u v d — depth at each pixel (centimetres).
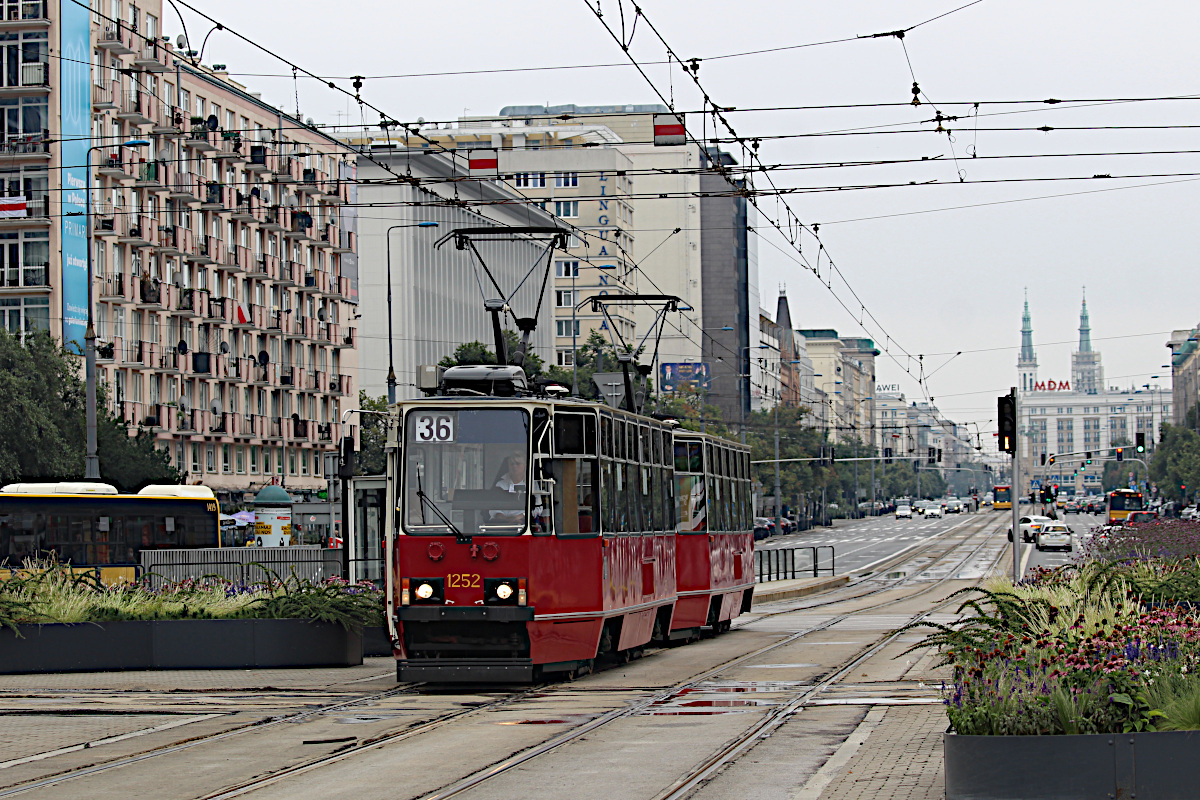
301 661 3859
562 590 3319
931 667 3512
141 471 9144
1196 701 1712
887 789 1891
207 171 11750
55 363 8525
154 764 2267
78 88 10012
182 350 11275
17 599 3806
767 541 17388
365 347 14762
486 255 16338
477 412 3331
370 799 1914
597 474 3500
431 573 3259
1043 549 13500
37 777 2164
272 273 12812
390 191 14600
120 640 3800
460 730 2588
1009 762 1650
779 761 2161
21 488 6341
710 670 3650
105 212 10300
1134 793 1619
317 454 13750
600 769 2127
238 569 5347
